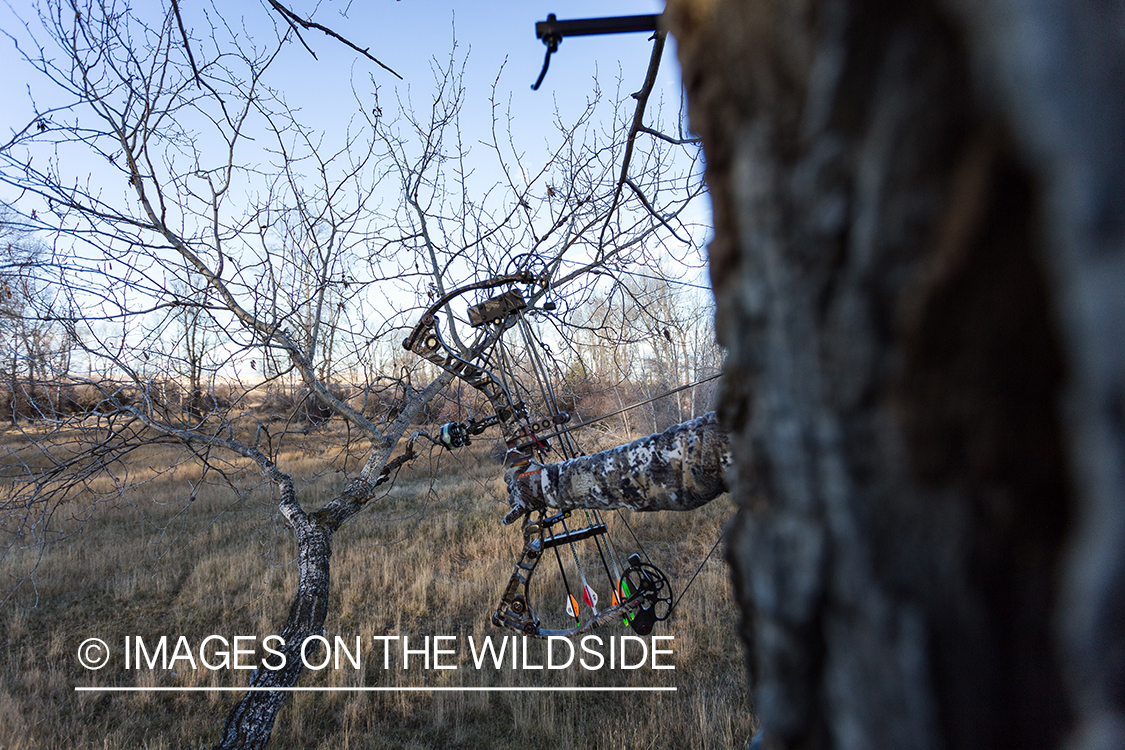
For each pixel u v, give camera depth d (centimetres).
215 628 610
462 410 406
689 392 1152
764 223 35
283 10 168
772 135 34
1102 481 20
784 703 38
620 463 136
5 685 506
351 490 333
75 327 277
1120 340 18
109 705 486
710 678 508
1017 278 24
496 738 445
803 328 33
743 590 43
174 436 308
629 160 191
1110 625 21
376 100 328
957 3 23
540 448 195
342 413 312
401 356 381
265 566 734
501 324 219
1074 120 18
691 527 871
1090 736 22
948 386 27
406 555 766
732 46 35
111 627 616
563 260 335
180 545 802
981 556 28
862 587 32
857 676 33
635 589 217
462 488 1074
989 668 28
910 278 27
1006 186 23
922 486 29
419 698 492
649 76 147
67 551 769
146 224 270
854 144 29
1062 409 24
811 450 34
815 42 30
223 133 284
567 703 482
